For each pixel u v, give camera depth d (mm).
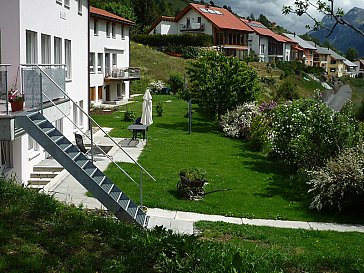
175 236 8633
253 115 29312
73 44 23219
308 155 18828
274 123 22844
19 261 7027
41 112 11945
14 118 11031
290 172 20625
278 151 21562
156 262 7664
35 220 8602
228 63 32125
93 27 39250
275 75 74000
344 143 18312
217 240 11367
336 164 15469
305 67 87125
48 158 18125
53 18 18766
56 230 8305
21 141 14820
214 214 14188
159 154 22578
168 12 137375
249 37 88500
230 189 17156
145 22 102500
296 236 12516
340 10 8039
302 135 19344
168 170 19328
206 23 76812
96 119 32594
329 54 124125
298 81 76062
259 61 83438
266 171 20688
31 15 15703
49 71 13875
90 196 14500
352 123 19203
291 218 14430
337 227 13852
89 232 8578
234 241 11312
